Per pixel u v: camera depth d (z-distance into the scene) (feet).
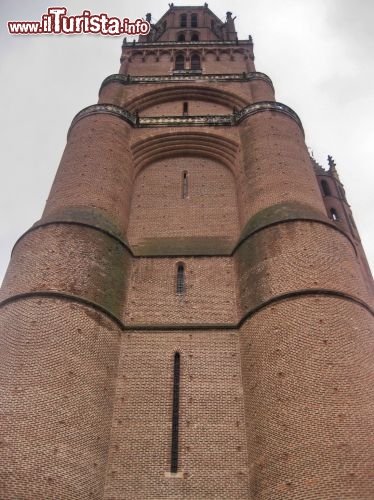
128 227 82.43
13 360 55.47
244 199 82.43
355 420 50.49
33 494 47.11
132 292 71.87
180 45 128.67
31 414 51.65
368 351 57.31
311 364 55.36
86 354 59.57
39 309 60.13
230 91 108.27
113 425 58.39
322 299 60.85
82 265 67.00
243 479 54.03
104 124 91.86
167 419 58.80
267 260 68.13
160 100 108.78
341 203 108.68
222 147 93.97
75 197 77.20
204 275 74.13
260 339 61.57
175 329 67.15
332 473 47.47
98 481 53.01
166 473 54.54
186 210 85.20
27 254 67.56
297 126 93.97
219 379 62.28
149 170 93.30
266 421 54.85
